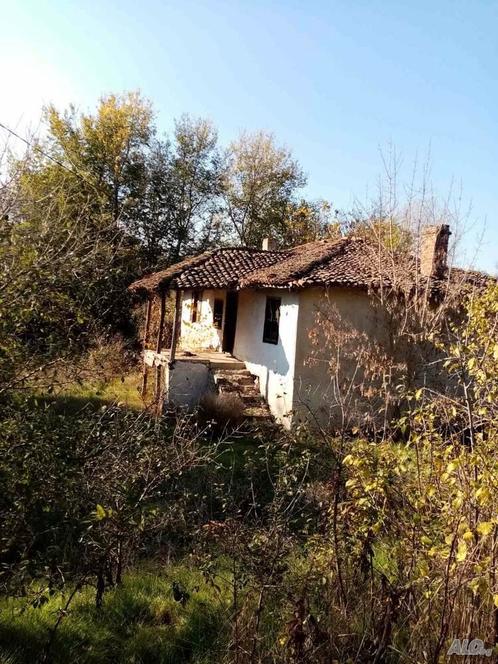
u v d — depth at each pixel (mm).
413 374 11570
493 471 3121
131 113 30875
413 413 4066
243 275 16734
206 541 5188
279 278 14422
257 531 4641
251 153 36781
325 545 4543
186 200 34062
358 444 4035
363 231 24281
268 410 15039
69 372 4695
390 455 3971
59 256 4379
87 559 4465
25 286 3945
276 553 4332
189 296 23625
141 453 5398
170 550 5832
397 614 3684
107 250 5113
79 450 4523
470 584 3191
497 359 3570
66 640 4367
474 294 4625
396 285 13359
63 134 28672
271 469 8148
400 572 3852
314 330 13938
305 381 14516
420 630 3643
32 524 4176
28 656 4109
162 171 32938
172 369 15727
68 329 4465
